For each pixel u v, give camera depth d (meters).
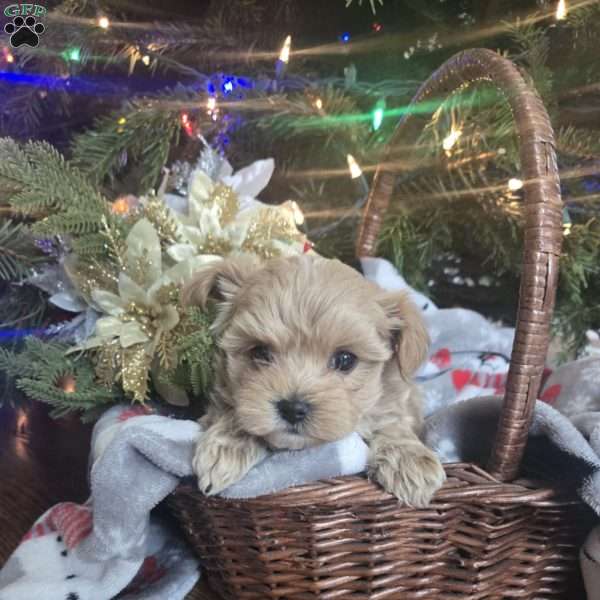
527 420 0.29
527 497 0.28
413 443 0.31
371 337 0.33
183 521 0.33
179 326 0.37
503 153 0.47
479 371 0.45
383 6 0.53
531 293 0.28
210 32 0.52
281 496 0.28
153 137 0.49
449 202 0.52
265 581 0.30
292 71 0.54
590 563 0.29
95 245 0.39
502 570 0.30
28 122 0.51
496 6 0.48
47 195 0.38
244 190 0.46
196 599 0.34
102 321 0.38
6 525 0.41
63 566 0.33
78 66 0.51
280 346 0.33
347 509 0.28
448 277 0.58
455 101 0.47
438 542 0.30
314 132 0.52
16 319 0.46
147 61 0.50
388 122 0.53
